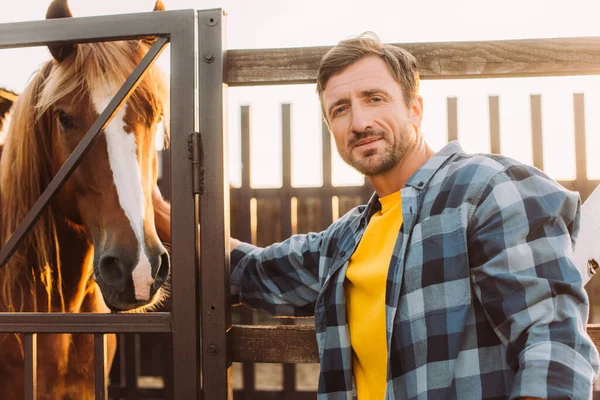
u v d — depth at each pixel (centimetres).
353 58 94
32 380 116
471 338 82
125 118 142
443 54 112
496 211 80
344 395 97
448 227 84
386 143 93
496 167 85
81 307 189
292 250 116
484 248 79
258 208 337
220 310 113
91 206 146
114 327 113
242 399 320
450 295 82
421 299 84
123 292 137
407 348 85
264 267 119
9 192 161
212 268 113
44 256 162
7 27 117
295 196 327
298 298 117
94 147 142
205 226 113
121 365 322
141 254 137
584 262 112
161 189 314
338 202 325
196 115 113
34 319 114
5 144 164
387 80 93
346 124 96
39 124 157
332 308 100
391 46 97
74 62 145
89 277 181
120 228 138
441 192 88
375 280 93
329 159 324
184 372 112
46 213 161
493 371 80
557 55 110
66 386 173
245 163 325
